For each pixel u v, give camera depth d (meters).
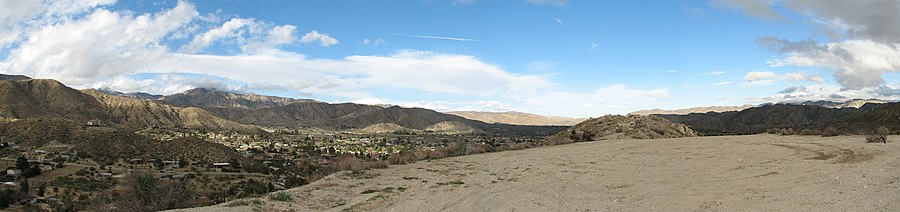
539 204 10.79
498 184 13.89
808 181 10.74
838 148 16.22
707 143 22.84
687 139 26.64
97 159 65.88
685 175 13.61
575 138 35.03
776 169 13.12
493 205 10.82
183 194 13.70
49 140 74.06
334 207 11.00
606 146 24.72
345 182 14.45
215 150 80.94
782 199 9.27
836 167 12.30
